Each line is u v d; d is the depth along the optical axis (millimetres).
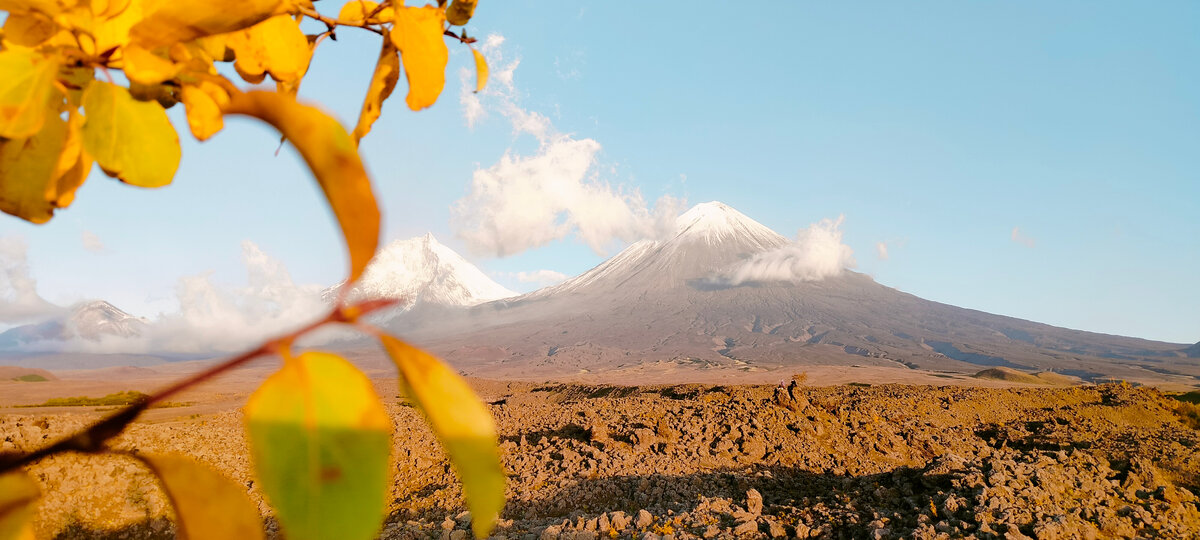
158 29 324
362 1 410
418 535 7582
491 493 215
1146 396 25250
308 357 217
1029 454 12102
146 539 7195
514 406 20141
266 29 378
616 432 14422
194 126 317
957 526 6770
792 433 14234
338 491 196
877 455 13539
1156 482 9008
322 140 221
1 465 233
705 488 10539
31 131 295
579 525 7305
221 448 11328
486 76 439
